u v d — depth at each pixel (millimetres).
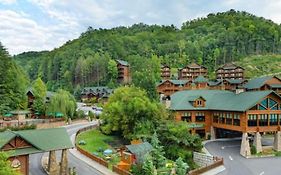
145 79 85125
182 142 55688
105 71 173000
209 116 69625
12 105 80938
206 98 72250
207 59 199625
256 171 48250
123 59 196500
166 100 70188
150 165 41250
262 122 60281
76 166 44500
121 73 165625
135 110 59906
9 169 23188
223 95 70938
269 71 176375
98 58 177750
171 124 57750
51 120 76375
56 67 192500
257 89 96125
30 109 85750
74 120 84375
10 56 90875
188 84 121750
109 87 150125
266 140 69125
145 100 62094
